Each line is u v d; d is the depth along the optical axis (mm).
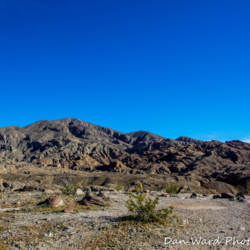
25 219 14156
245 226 12438
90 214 15828
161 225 12812
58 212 16359
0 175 182875
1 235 10836
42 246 9469
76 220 13859
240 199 24516
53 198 19094
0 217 14578
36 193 27750
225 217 15148
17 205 19375
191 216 15562
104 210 17547
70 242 10008
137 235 10945
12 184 34375
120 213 16281
